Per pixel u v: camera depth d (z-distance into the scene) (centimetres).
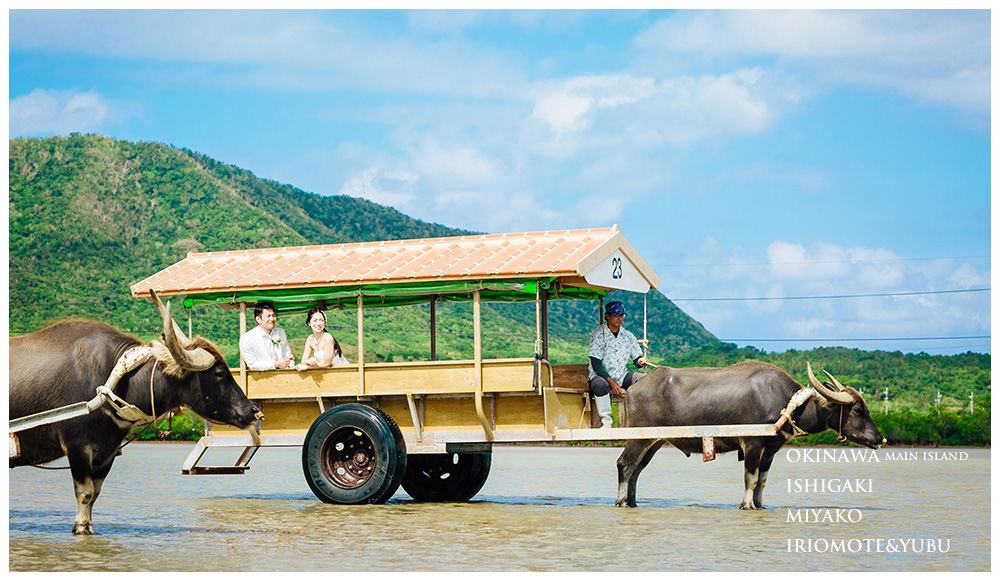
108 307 8869
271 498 1284
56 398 851
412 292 1195
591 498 1320
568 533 925
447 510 1126
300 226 15325
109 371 874
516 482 1633
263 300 1248
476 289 1158
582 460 2431
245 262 1314
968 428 3662
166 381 891
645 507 1177
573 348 6312
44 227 11406
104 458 884
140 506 1170
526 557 788
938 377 5734
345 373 1204
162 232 12775
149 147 14925
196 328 6206
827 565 768
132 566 742
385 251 1278
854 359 6131
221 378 913
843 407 1130
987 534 942
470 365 1159
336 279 1182
